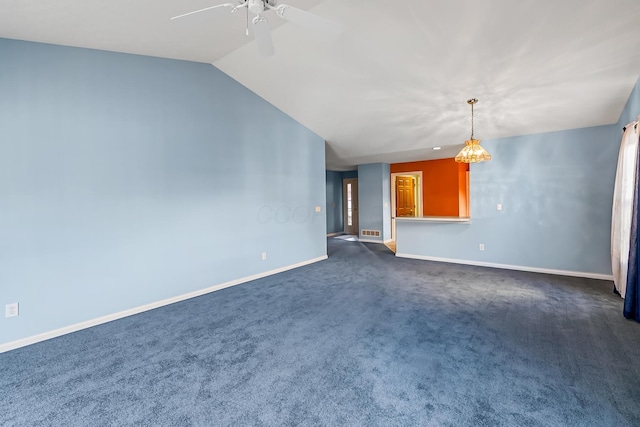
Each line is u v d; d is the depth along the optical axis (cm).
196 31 280
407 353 223
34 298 253
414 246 570
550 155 437
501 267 481
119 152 301
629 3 214
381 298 346
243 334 259
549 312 296
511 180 467
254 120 433
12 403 174
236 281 410
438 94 371
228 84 398
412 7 250
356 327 270
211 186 380
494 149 479
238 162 412
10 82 242
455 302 330
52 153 262
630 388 179
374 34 288
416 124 463
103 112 291
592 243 412
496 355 218
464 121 435
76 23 235
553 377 191
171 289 341
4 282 240
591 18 231
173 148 343
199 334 260
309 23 197
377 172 767
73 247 273
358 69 348
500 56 288
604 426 150
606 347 226
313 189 541
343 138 552
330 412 164
